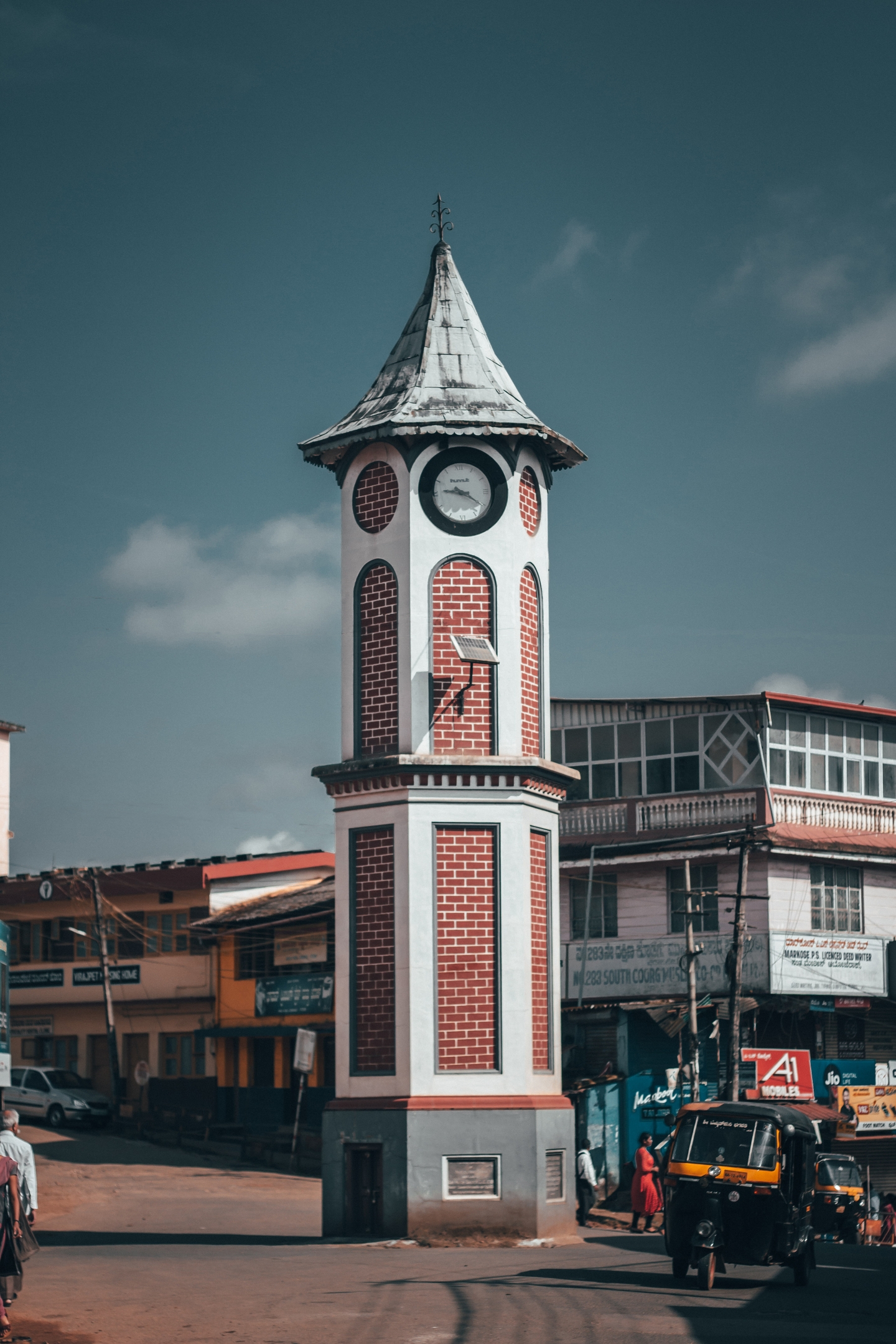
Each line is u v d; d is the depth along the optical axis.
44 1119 43.97
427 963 20.97
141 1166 35.62
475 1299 14.05
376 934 21.38
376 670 22.11
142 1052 48.44
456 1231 20.25
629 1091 34.38
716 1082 35.44
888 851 37.38
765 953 35.09
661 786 38.12
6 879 51.84
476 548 22.16
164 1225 25.38
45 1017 50.72
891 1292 16.00
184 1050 47.16
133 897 49.03
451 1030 20.89
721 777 37.25
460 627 21.97
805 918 36.25
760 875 35.72
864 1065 37.00
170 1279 15.58
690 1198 16.31
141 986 48.12
